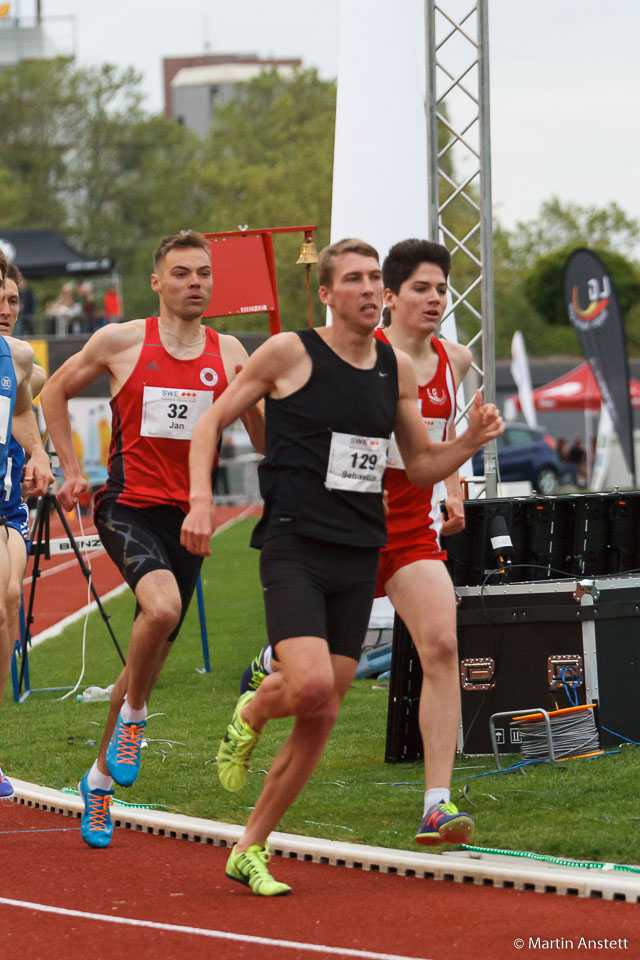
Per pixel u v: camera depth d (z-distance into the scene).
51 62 177.00
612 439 94.94
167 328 15.02
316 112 170.88
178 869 13.82
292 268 133.12
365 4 30.45
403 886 12.85
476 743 19.34
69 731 23.42
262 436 15.74
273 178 142.88
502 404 122.94
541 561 19.72
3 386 16.22
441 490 27.86
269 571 12.35
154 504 14.77
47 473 17.72
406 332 15.70
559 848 13.68
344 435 12.34
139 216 183.00
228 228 138.62
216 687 28.16
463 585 19.36
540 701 18.97
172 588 14.08
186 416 14.83
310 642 12.00
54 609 47.06
